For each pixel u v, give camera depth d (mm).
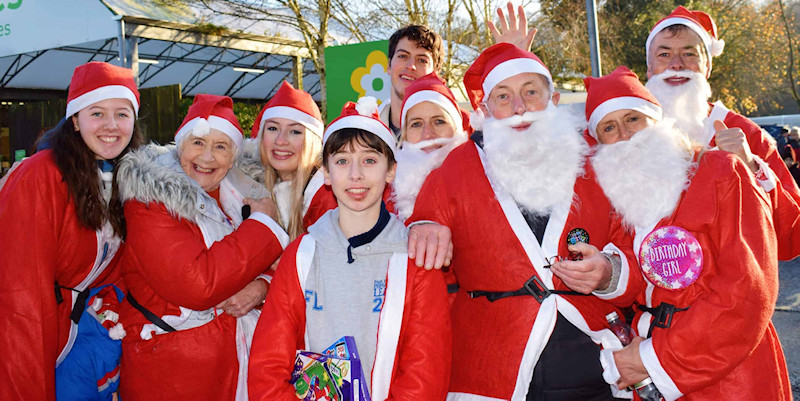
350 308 2189
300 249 2275
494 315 2336
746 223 2113
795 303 6582
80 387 2670
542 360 2301
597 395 2338
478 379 2354
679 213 2215
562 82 18781
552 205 2354
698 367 2045
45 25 12875
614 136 2523
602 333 2312
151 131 12070
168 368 2654
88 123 2561
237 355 2768
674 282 2148
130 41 12406
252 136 3727
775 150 3037
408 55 4031
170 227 2516
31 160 2541
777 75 30453
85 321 2715
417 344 2150
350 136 2271
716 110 3277
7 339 2385
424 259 2217
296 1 13461
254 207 2844
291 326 2197
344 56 6770
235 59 18219
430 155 2980
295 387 2096
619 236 2418
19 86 18125
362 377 1952
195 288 2449
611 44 26250
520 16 3143
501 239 2340
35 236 2432
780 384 2203
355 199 2256
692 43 3254
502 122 2459
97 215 2559
